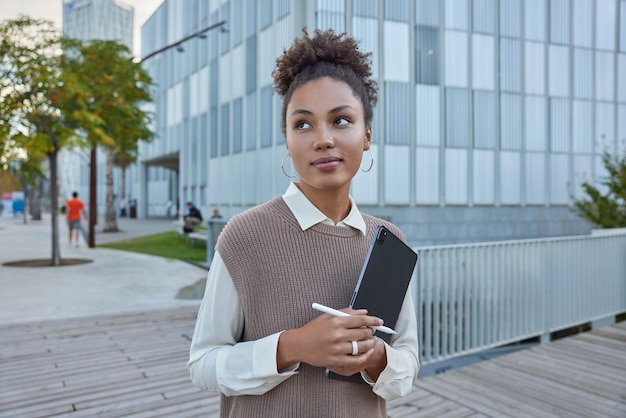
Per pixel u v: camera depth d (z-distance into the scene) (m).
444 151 10.95
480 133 11.41
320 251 0.88
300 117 0.84
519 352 3.92
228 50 14.29
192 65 17.12
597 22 13.09
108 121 9.10
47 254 11.20
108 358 3.73
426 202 10.74
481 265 3.94
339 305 0.87
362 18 10.06
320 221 0.89
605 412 2.77
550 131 12.39
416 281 3.54
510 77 11.80
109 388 3.11
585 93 12.88
